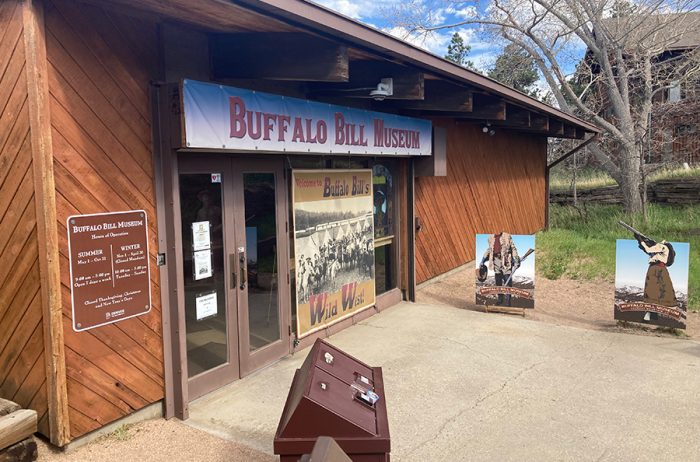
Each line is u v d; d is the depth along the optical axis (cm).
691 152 1958
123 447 371
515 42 1862
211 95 414
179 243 420
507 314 736
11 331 363
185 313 441
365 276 703
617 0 1716
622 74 1750
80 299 357
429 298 833
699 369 528
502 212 1228
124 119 383
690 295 817
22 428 335
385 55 493
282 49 444
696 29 1772
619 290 666
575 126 1201
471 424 414
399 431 404
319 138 539
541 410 438
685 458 365
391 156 738
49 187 334
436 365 539
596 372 521
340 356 330
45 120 331
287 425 258
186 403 423
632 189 1678
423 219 891
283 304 557
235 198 491
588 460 363
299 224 575
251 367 512
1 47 339
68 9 346
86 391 364
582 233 1442
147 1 353
